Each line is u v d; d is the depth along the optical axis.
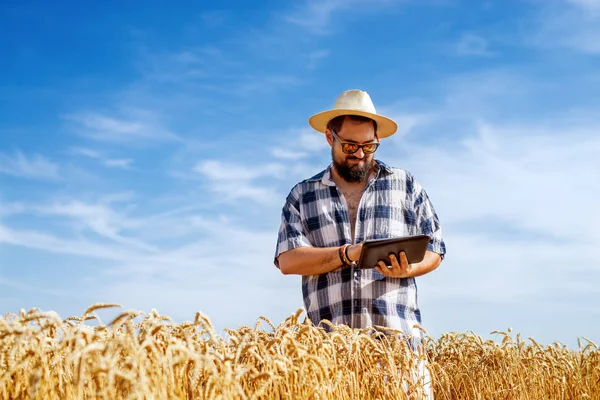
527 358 5.96
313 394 2.80
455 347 6.21
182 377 2.53
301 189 4.73
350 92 4.75
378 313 4.27
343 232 4.52
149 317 2.49
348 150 4.46
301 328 3.17
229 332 3.17
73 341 2.31
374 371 3.63
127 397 2.08
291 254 4.43
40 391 2.18
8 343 2.29
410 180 4.73
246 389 2.72
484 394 5.62
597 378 5.57
